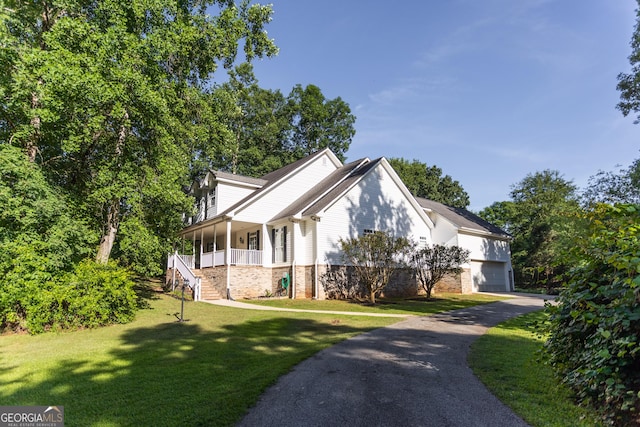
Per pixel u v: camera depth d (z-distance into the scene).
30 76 10.41
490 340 8.77
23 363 7.17
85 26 11.10
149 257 14.39
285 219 19.23
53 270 10.91
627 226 3.78
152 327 10.80
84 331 10.38
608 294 3.89
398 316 12.98
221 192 22.20
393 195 22.00
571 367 4.71
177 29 13.63
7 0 10.74
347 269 19.22
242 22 16.39
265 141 39.00
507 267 29.05
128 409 4.70
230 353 7.64
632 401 3.46
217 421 4.22
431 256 19.20
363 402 4.71
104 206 14.27
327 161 24.22
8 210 9.97
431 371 6.12
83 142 12.56
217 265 19.94
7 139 12.59
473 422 4.05
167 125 13.62
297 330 10.21
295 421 4.16
